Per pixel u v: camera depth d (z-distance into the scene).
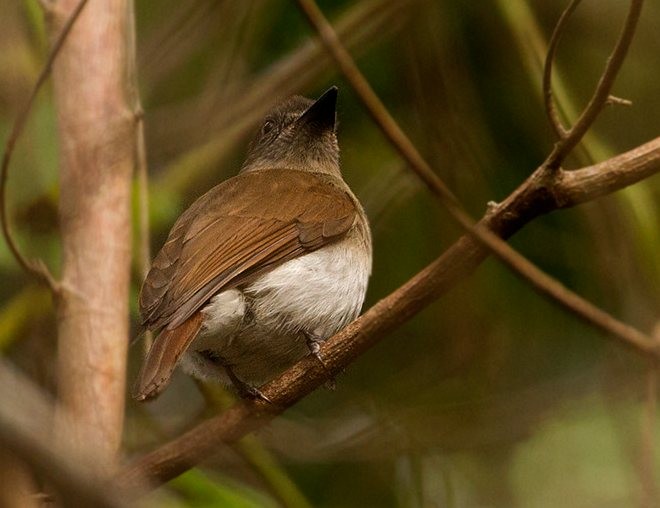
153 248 11.13
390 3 11.34
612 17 11.90
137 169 8.91
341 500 11.55
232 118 11.41
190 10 11.38
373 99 8.00
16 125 7.82
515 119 11.89
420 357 12.13
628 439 10.54
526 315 12.18
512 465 11.16
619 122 11.88
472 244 7.40
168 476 7.47
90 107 8.29
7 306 11.08
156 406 12.26
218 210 9.21
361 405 11.80
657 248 10.88
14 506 5.76
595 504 10.53
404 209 12.12
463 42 11.77
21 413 3.57
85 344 7.69
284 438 11.12
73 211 8.05
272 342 8.91
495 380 11.91
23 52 9.95
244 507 9.26
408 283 7.61
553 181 7.22
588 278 12.00
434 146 11.77
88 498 3.52
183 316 8.12
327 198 9.67
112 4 8.52
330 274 9.23
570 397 11.53
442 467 11.30
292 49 12.23
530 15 10.83
